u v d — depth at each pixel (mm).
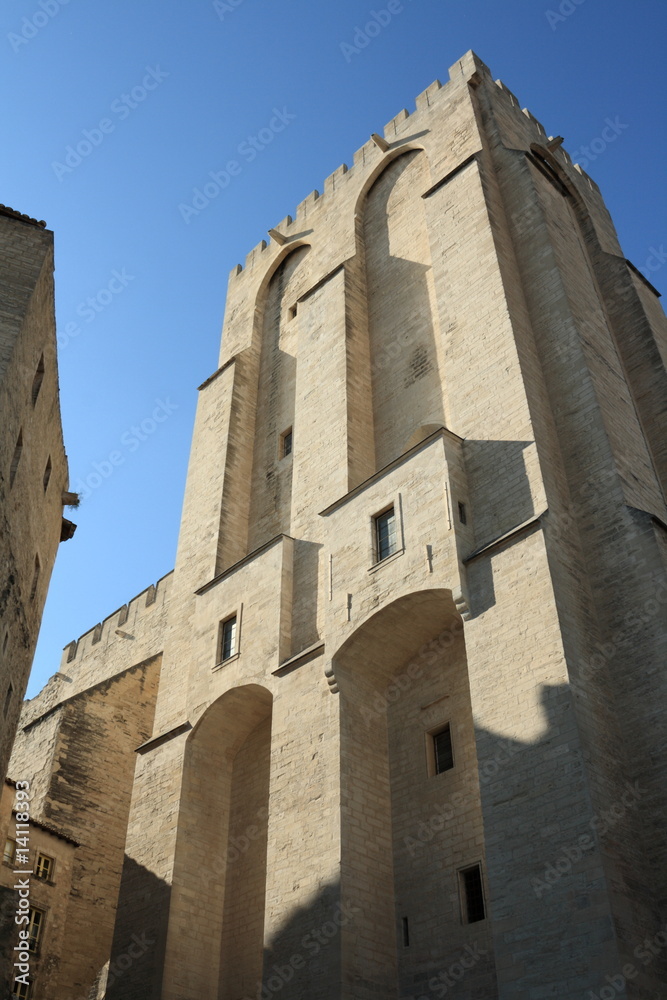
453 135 34188
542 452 22953
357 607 23609
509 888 17438
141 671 39344
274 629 26516
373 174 37750
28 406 23344
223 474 33688
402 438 28953
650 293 33500
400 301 32688
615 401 25438
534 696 18953
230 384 36938
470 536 22625
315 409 31438
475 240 28984
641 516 21312
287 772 23391
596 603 21078
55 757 34625
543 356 26172
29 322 22719
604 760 18109
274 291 40375
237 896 25312
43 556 28031
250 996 23266
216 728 27562
